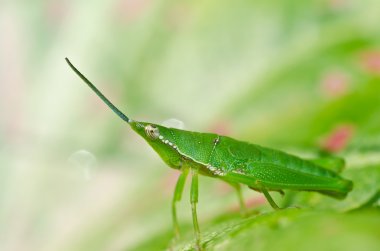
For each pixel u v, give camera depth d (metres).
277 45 0.22
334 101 0.20
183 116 0.21
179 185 0.18
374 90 0.19
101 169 0.21
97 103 0.21
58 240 0.20
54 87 0.21
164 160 0.18
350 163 0.18
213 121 0.21
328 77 0.20
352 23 0.21
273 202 0.17
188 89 0.22
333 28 0.22
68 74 0.22
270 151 0.18
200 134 0.18
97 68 0.22
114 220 0.20
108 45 0.22
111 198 0.20
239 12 0.22
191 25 0.22
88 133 0.21
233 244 0.15
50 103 0.21
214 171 0.18
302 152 0.19
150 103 0.22
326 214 0.14
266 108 0.20
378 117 0.19
